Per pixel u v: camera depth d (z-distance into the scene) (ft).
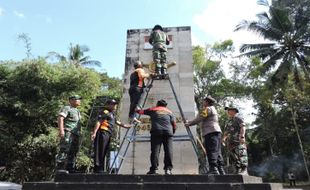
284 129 99.71
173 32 33.96
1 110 56.65
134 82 26.48
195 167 27.94
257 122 107.14
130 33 34.58
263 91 87.76
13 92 57.98
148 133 28.91
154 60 29.78
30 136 56.24
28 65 57.26
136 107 25.67
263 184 16.10
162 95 31.01
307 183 97.96
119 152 26.99
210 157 19.66
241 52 82.12
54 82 57.67
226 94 94.63
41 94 56.49
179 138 26.48
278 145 106.93
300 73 82.64
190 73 31.99
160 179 17.48
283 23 75.56
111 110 22.04
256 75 86.43
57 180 17.97
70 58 95.45
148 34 34.27
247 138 114.83
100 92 68.44
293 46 77.00
